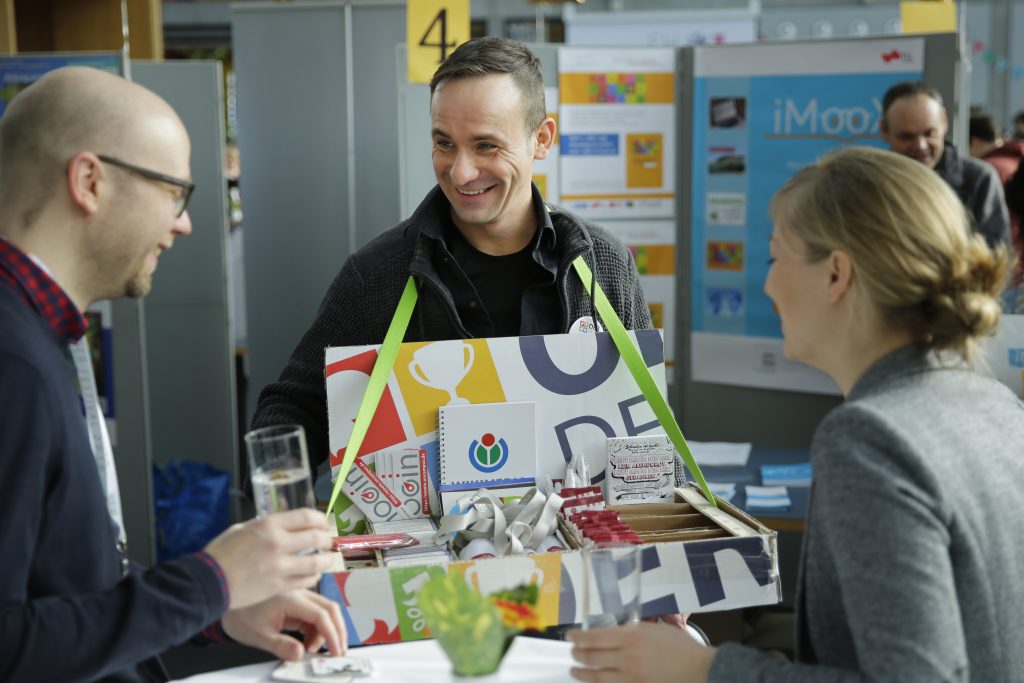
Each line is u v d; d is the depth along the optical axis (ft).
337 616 4.44
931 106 11.44
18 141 4.05
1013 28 23.58
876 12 22.02
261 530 3.97
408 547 5.16
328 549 4.64
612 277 6.41
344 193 15.28
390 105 15.07
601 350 5.64
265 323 15.65
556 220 6.23
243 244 15.52
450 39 10.78
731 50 12.48
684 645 3.96
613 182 12.92
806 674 3.67
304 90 15.16
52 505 3.87
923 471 3.52
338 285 6.29
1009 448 3.85
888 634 3.38
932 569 3.42
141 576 3.84
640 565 4.39
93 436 4.63
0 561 3.65
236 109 15.28
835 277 3.90
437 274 6.05
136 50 16.17
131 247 4.17
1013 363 7.84
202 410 15.12
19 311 3.92
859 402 3.71
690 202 13.01
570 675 4.27
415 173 11.77
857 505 3.51
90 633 3.68
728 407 13.26
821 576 3.87
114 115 4.07
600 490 5.38
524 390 5.57
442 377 5.50
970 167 12.80
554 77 12.67
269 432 4.24
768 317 12.76
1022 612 3.79
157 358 14.97
